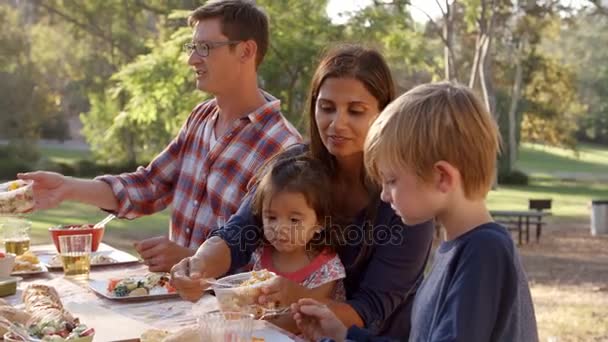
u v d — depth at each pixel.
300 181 2.62
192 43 3.52
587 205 21.45
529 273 11.15
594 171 35.41
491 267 1.73
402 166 1.78
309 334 2.31
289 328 2.43
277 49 13.18
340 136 2.50
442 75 18.50
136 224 16.09
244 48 3.50
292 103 13.49
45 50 26.77
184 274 2.60
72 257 3.21
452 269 1.78
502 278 1.73
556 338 7.43
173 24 21.92
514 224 15.58
